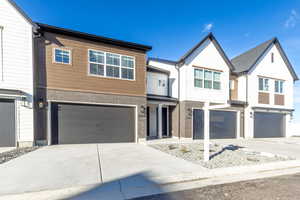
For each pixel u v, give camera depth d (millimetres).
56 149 7168
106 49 9227
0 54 7199
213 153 6988
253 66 13906
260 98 14039
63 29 8125
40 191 3246
